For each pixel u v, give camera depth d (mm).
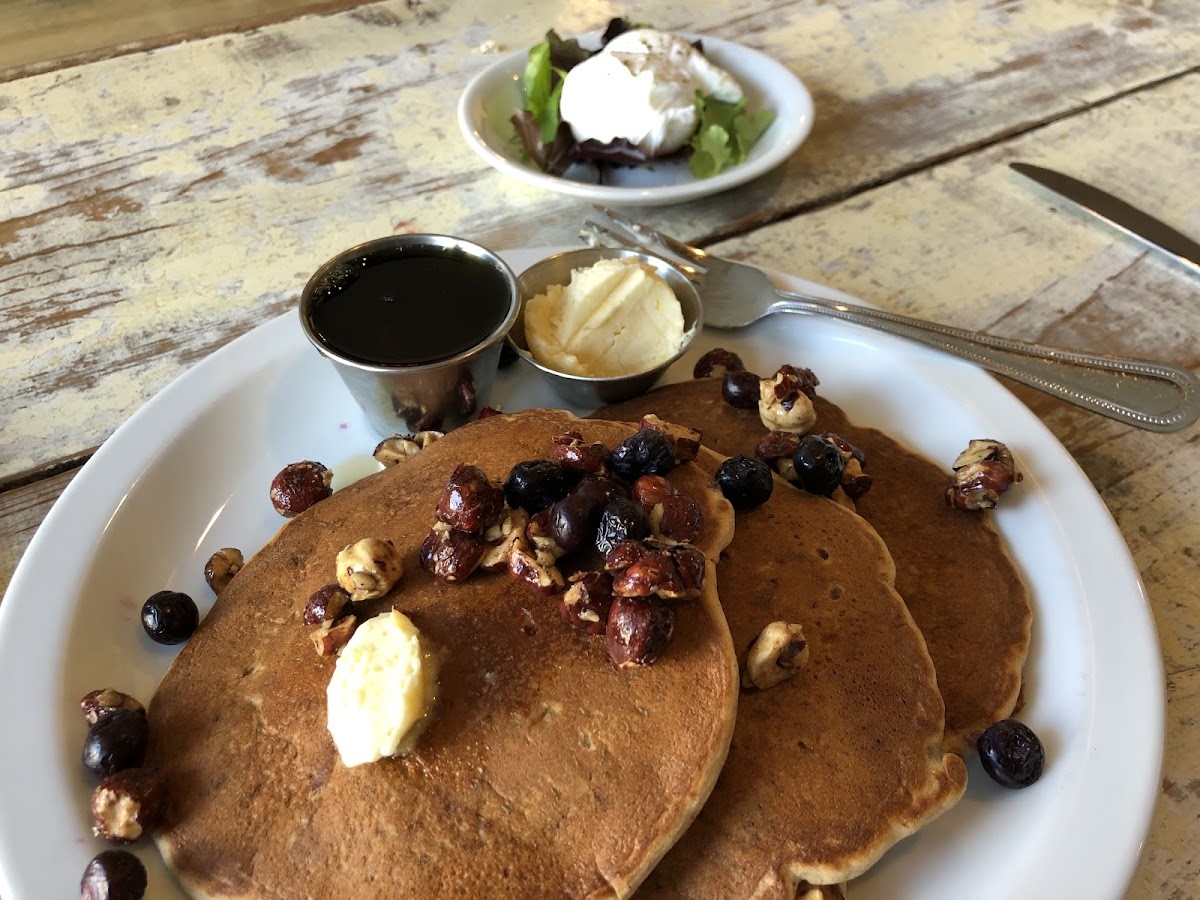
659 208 376
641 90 365
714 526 233
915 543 255
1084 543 250
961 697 224
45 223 359
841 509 253
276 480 266
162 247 352
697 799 195
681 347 298
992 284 348
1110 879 196
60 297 333
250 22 464
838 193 385
